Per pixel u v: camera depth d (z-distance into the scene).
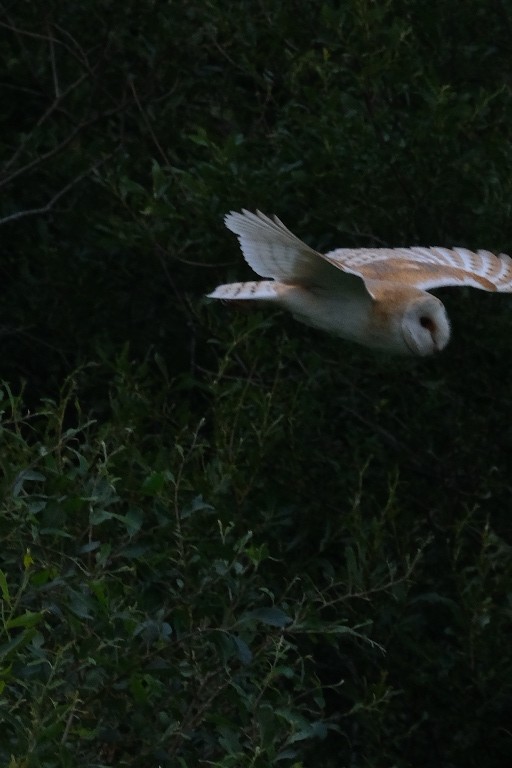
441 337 10.09
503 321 13.85
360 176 14.05
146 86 16.30
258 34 15.41
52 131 16.59
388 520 12.54
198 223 14.30
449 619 13.85
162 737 8.82
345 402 14.20
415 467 14.07
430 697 12.98
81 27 16.88
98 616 8.84
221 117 15.53
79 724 8.62
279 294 10.08
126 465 11.02
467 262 11.25
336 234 14.39
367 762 12.11
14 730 8.27
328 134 13.97
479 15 15.25
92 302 15.98
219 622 9.68
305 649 12.92
